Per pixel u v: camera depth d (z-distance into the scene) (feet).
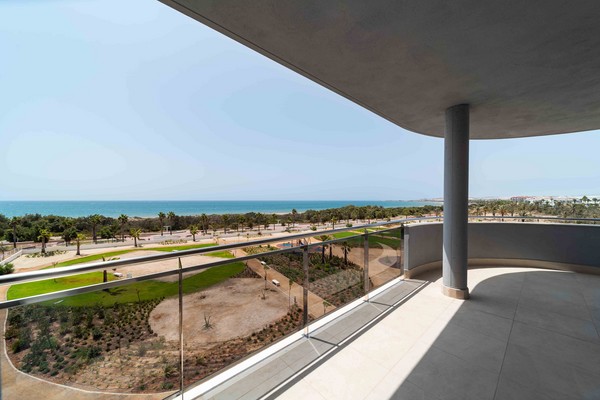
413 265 12.51
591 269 12.92
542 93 9.10
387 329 7.50
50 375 3.60
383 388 5.16
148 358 4.57
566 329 7.54
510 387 5.15
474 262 14.98
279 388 5.17
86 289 3.92
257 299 6.18
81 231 147.13
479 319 8.16
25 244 128.88
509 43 6.28
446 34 5.97
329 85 8.69
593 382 5.28
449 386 5.19
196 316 5.19
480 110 10.79
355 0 4.88
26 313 3.42
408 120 12.30
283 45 6.46
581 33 5.85
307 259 7.42
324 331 7.32
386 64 7.33
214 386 5.19
